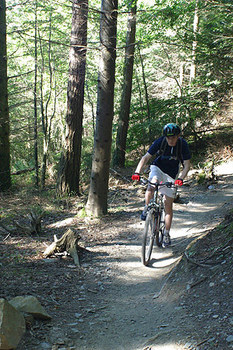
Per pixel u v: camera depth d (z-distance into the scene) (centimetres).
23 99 1570
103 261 499
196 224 655
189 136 1452
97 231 667
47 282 406
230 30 867
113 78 723
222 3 814
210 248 404
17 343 263
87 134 2259
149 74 1680
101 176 753
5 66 1147
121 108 1436
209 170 994
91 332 306
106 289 408
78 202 940
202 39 938
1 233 663
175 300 352
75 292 391
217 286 334
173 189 473
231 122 1412
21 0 1248
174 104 1288
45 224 752
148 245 482
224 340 260
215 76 1034
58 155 1534
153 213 483
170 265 462
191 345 267
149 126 1330
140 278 439
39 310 312
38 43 1448
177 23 1035
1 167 1177
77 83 971
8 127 1186
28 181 1411
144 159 468
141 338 295
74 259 489
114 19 696
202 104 1222
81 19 930
